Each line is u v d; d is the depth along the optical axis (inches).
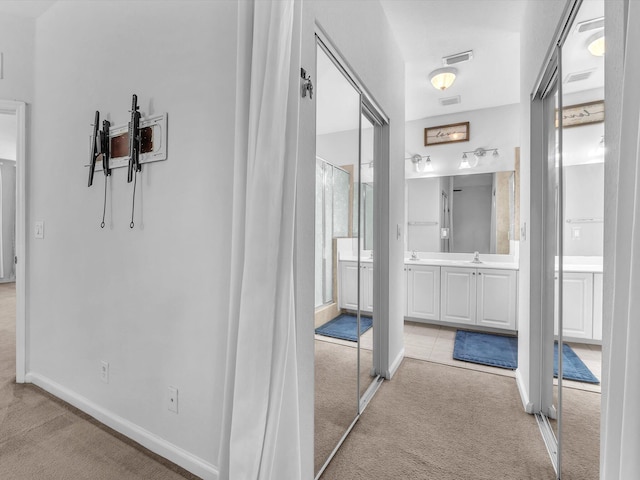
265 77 43.7
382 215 98.9
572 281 68.1
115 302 68.5
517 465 61.7
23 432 68.6
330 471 60.2
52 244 82.7
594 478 56.4
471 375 102.4
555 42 58.0
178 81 58.8
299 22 46.6
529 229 78.0
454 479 58.2
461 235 163.0
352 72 70.6
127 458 61.1
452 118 163.0
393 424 75.5
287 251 45.3
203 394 56.2
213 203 54.8
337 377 75.6
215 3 54.7
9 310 167.6
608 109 33.9
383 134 98.3
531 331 78.7
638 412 22.1
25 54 88.4
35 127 88.0
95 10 73.0
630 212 24.9
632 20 24.3
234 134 52.5
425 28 97.6
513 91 138.3
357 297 78.4
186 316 58.0
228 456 47.3
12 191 264.7
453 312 147.6
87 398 75.4
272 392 44.4
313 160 55.2
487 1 85.6
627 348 22.8
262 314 43.9
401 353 115.0
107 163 69.1
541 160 76.2
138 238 64.4
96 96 72.7
